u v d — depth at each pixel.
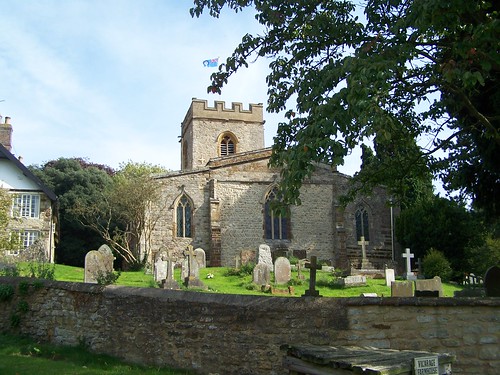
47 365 9.45
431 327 9.12
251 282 24.66
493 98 12.06
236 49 12.28
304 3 11.59
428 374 6.45
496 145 12.91
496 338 9.03
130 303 10.59
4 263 23.89
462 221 35.41
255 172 40.94
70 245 47.19
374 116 8.61
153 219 38.25
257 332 9.39
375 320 9.16
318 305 9.29
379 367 6.07
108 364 9.99
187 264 25.94
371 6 11.67
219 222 39.16
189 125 54.38
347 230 41.41
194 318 9.88
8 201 25.81
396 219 39.72
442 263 30.98
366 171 14.91
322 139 8.99
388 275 26.36
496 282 12.12
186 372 9.59
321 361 6.65
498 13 9.66
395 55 9.56
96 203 43.00
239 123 53.56
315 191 41.47
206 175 40.34
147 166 61.81
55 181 50.34
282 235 40.59
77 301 11.36
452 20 8.77
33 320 12.05
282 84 12.61
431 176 15.45
